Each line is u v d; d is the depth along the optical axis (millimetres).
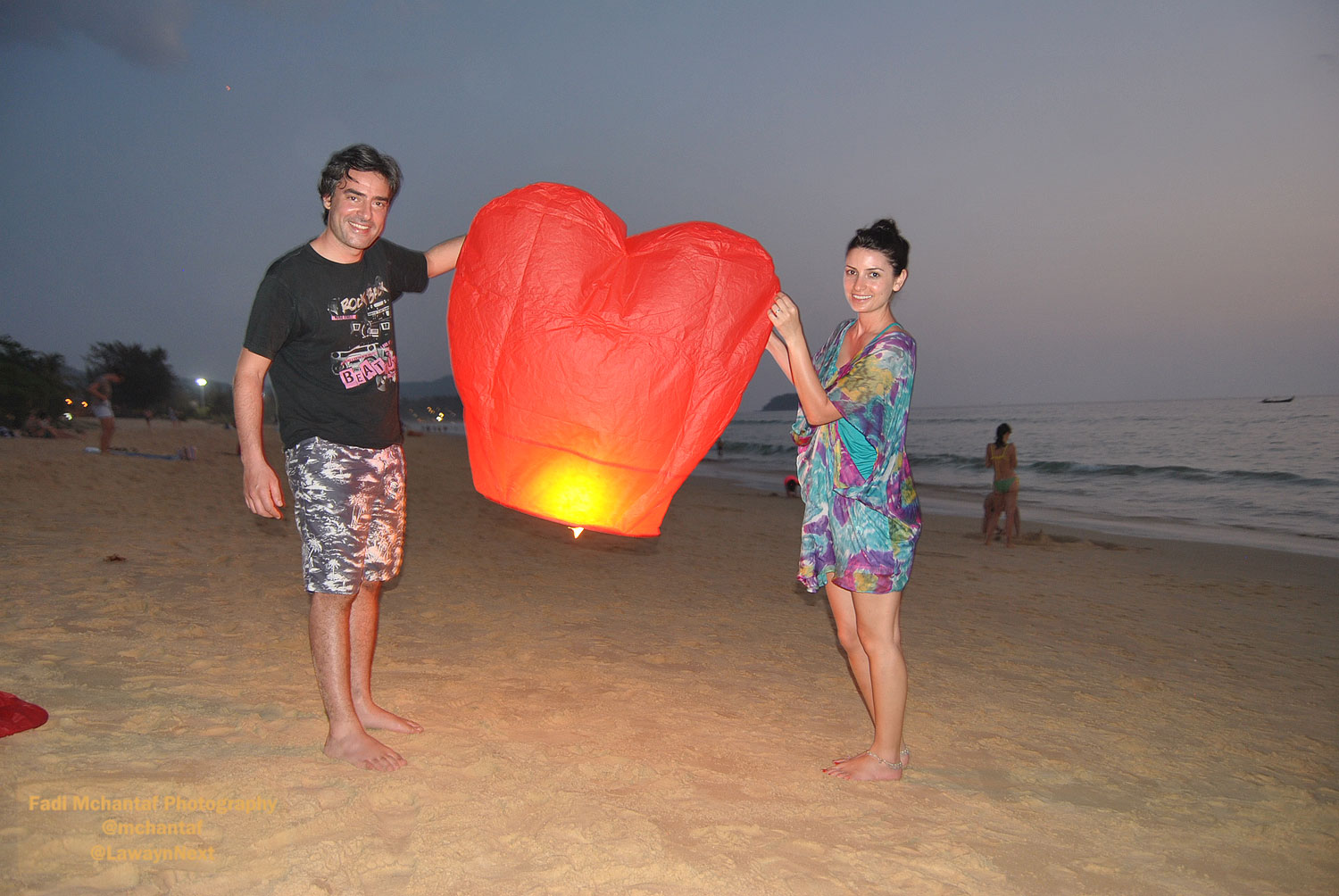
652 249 2441
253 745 2582
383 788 2320
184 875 1795
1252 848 2492
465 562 6844
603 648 4352
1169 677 4602
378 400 2621
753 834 2271
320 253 2529
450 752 2668
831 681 4059
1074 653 5051
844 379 2656
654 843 2137
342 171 2447
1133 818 2648
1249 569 9555
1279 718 3934
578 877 1938
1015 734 3438
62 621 3820
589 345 2326
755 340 2459
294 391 2531
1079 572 8828
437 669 3699
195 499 9320
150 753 2434
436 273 2953
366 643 2844
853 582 2676
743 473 29547
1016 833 2457
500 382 2400
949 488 22250
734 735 3113
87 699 2844
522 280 2379
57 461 11398
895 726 2779
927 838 2350
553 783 2492
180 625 3959
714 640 4762
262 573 5395
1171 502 18641
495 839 2098
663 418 2369
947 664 4590
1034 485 22953
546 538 8828
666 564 7746
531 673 3758
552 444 2365
